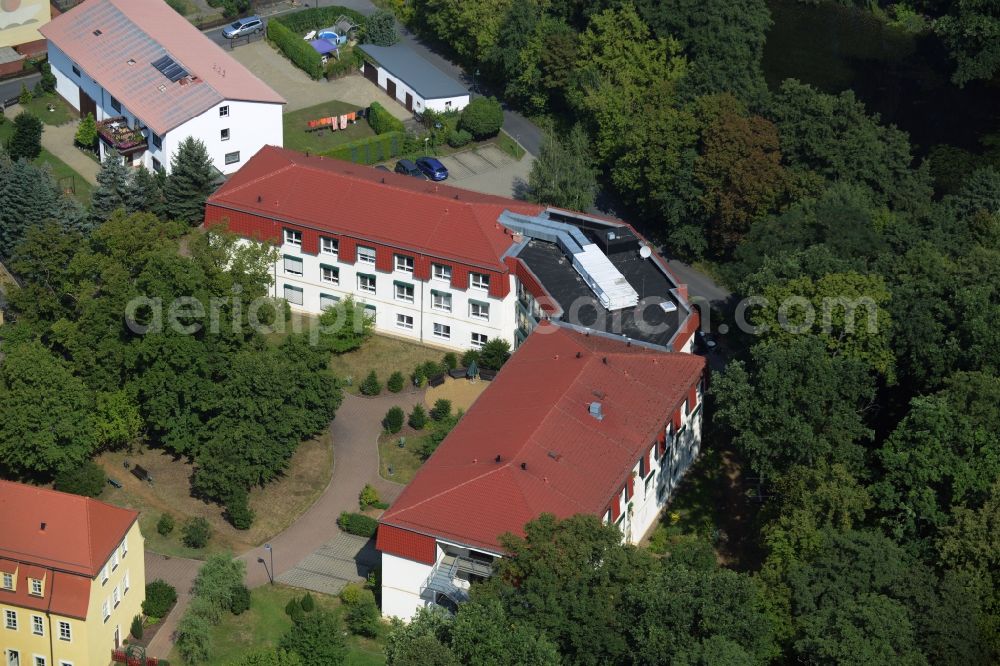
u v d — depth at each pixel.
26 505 123.88
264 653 116.31
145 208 181.75
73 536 122.69
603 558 117.75
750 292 152.25
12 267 174.00
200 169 181.62
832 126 185.88
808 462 133.12
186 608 132.00
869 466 139.38
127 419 147.75
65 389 141.75
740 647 109.81
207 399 145.12
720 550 141.50
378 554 139.38
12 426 139.62
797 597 118.50
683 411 144.62
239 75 196.75
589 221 166.88
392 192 165.38
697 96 192.88
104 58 199.00
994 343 141.25
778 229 166.75
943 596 117.19
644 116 190.88
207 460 141.50
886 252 160.75
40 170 178.12
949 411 132.62
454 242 160.62
